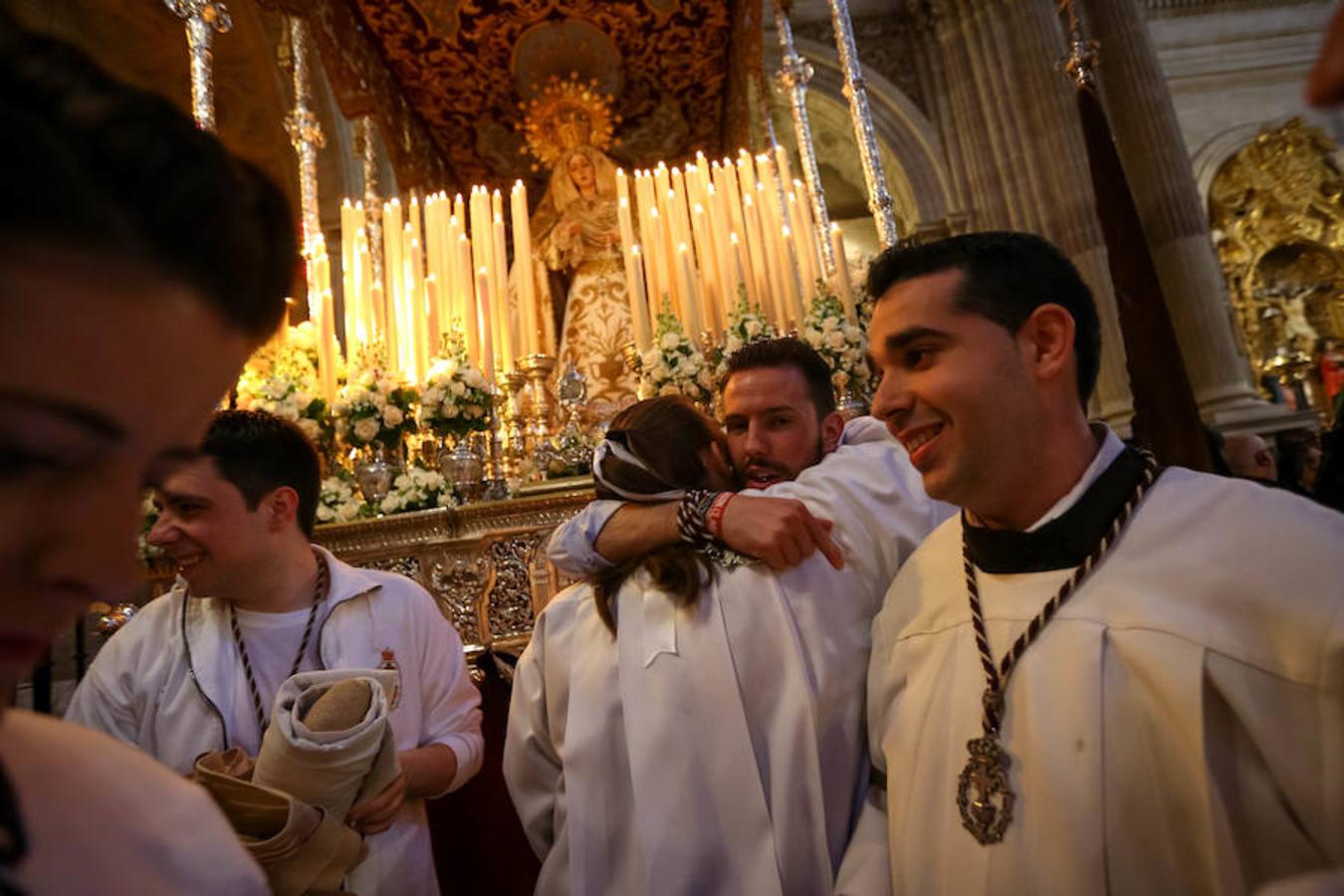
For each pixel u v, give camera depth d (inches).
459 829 101.3
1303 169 518.0
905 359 46.1
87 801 19.8
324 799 49.3
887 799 49.8
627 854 54.4
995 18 428.1
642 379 148.1
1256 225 525.7
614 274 221.3
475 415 133.2
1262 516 39.4
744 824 51.2
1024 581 44.8
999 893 40.0
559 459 135.0
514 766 65.6
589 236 223.9
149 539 62.6
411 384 139.5
